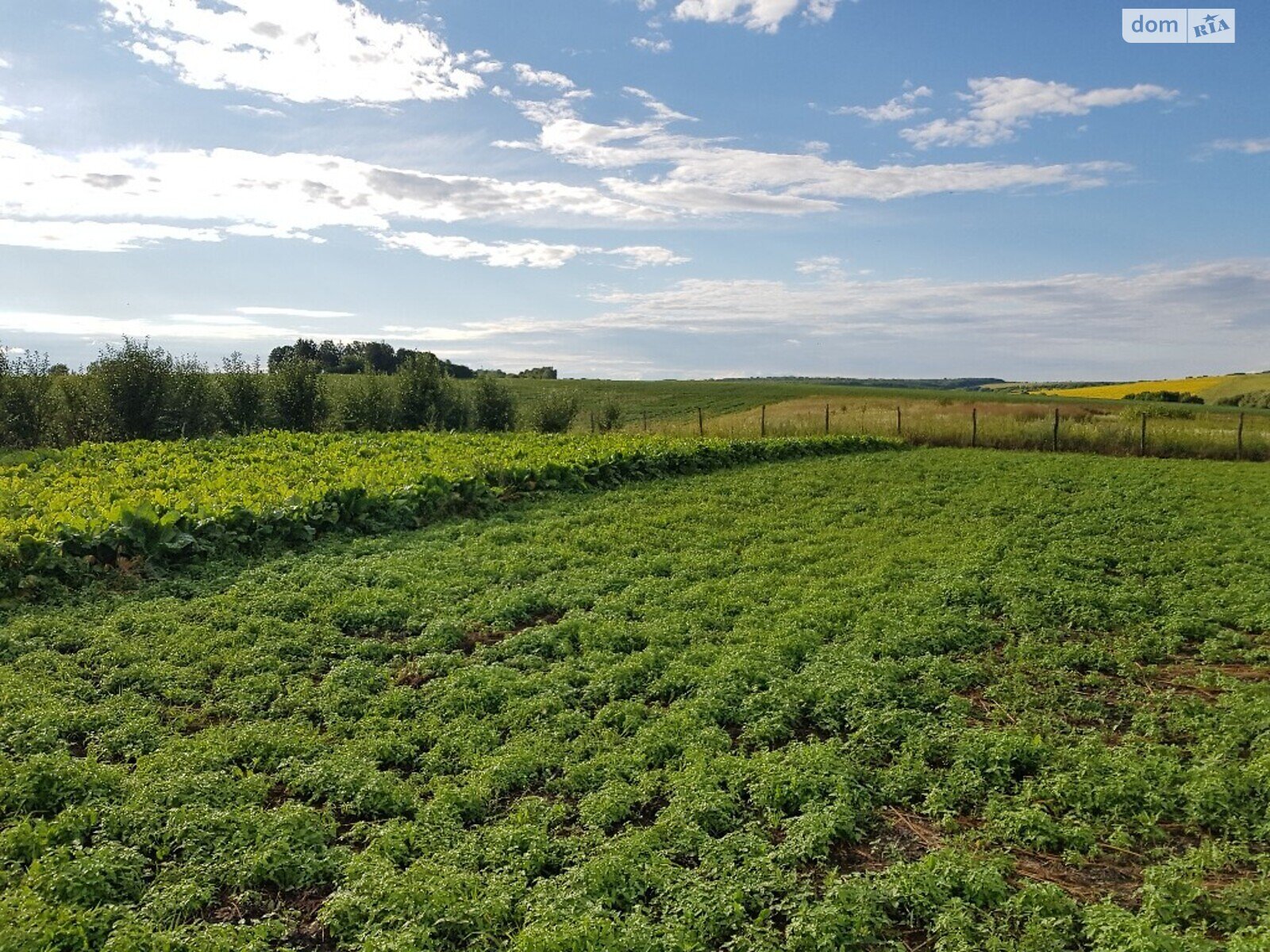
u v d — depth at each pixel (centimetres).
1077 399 6562
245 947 576
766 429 4094
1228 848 702
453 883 637
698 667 1069
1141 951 558
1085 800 782
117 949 564
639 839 701
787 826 738
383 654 1131
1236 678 1088
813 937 591
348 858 692
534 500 2155
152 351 3209
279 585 1366
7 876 637
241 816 725
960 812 784
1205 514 2098
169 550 1464
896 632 1199
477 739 896
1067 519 2019
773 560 1620
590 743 886
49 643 1111
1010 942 586
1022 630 1261
